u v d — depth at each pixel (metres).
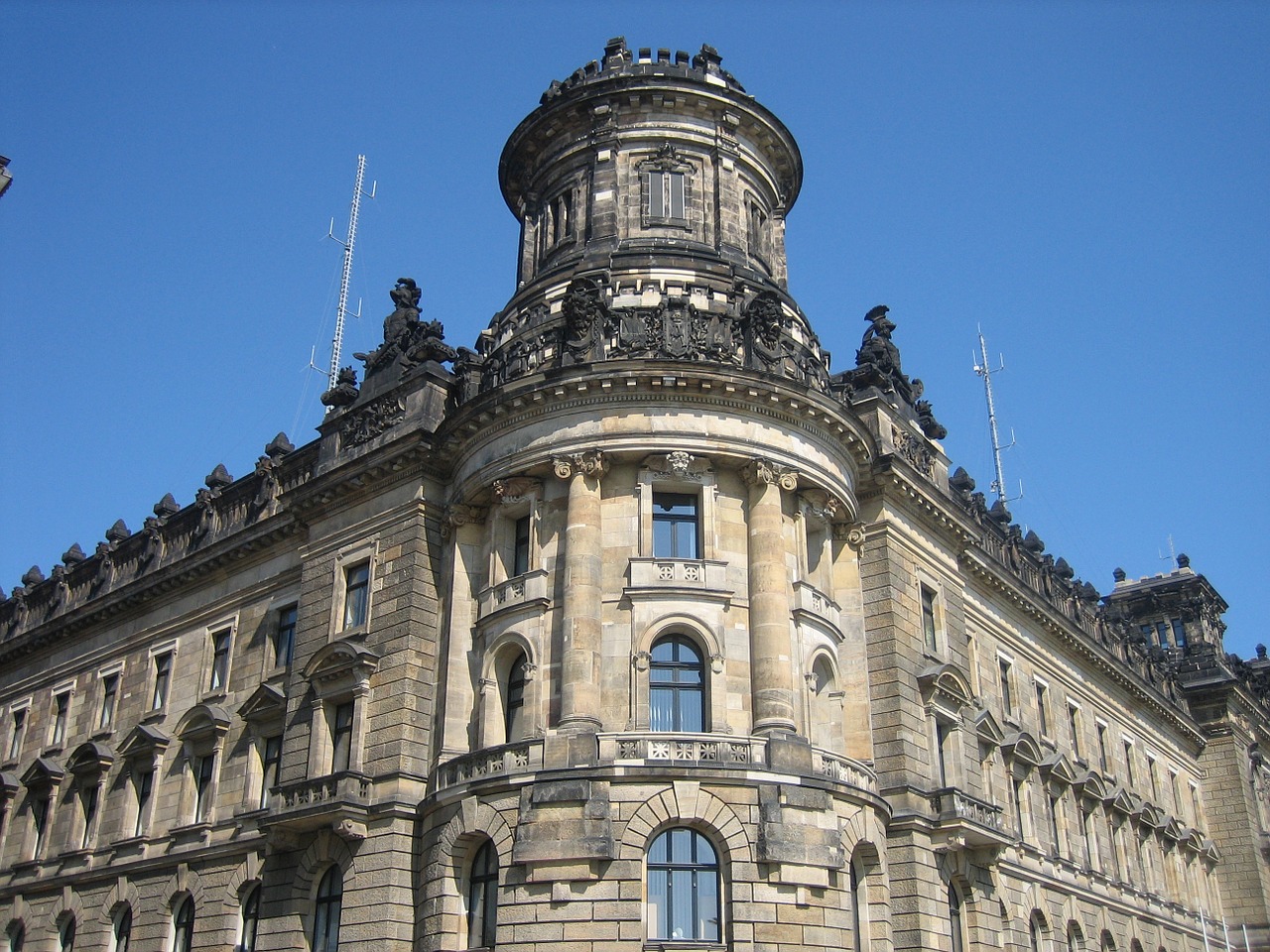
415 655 45.97
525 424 45.19
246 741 52.62
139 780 57.72
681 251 53.91
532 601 42.97
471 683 45.25
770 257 59.50
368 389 53.41
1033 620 64.31
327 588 50.66
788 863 38.34
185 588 60.94
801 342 52.44
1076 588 73.12
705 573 42.69
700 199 56.69
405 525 48.38
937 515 53.06
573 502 43.25
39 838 61.78
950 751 49.75
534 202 60.69
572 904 37.38
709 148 57.56
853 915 41.97
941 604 52.59
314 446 56.03
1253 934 78.12
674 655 42.31
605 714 40.97
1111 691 73.19
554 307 53.22
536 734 41.34
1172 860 73.19
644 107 57.47
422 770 44.62
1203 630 92.69
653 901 38.31
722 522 44.12
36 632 68.69
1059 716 65.00
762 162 59.78
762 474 44.12
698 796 38.84
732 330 46.59
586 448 43.62
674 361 43.84
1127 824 67.94
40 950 57.31
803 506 45.91
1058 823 60.03
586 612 41.66
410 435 48.50
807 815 39.47
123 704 61.41
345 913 42.91
